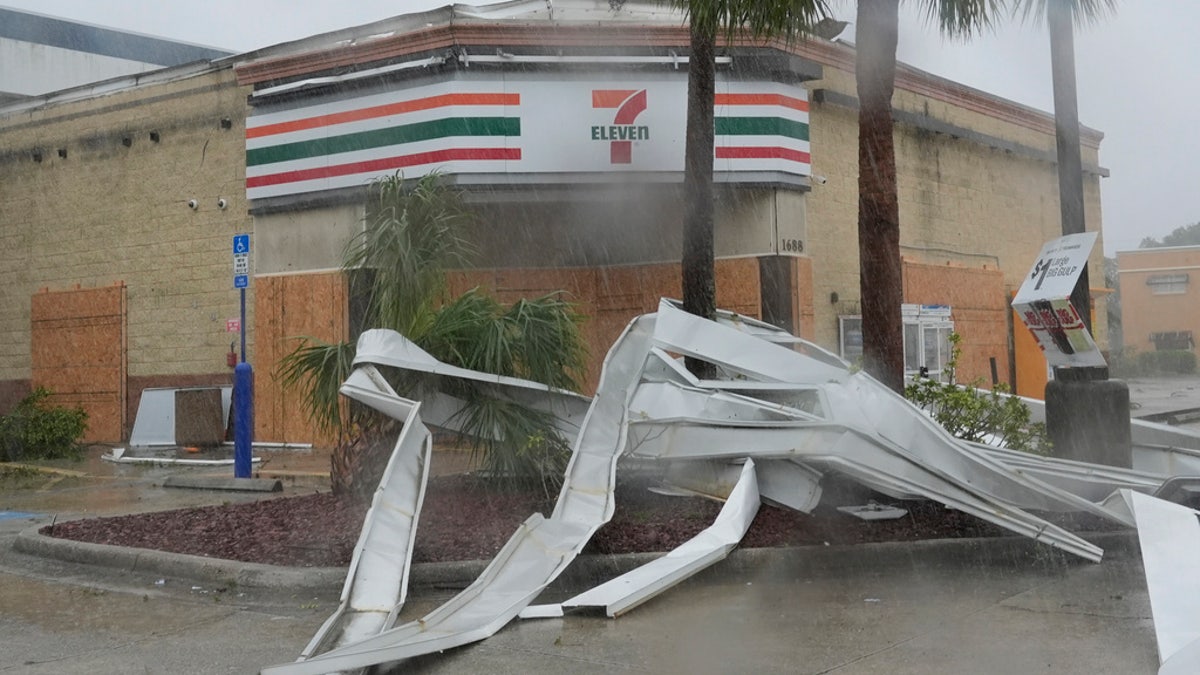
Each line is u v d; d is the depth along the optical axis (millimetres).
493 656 6344
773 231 17500
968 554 8750
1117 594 7535
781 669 5945
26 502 13711
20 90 30453
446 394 10523
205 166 19609
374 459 10883
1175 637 5598
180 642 6902
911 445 8984
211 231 19547
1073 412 10328
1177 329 61062
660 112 16891
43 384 21828
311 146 18016
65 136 21500
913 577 8281
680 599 7684
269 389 18734
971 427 10758
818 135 18625
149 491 14523
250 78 18625
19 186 22172
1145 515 6988
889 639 6523
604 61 16750
